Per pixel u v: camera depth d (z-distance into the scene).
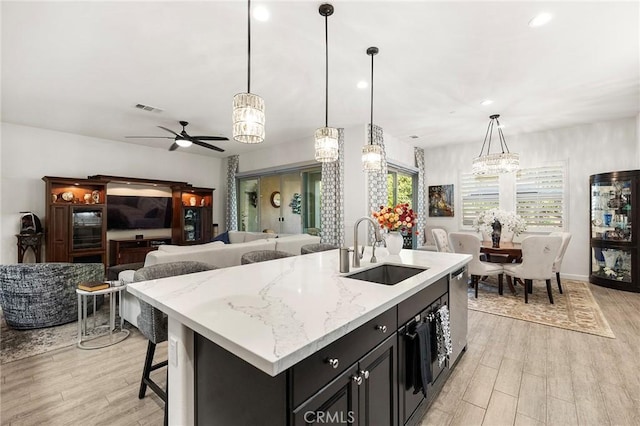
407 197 6.66
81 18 2.24
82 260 5.27
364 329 1.25
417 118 4.71
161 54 2.78
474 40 2.58
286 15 2.23
